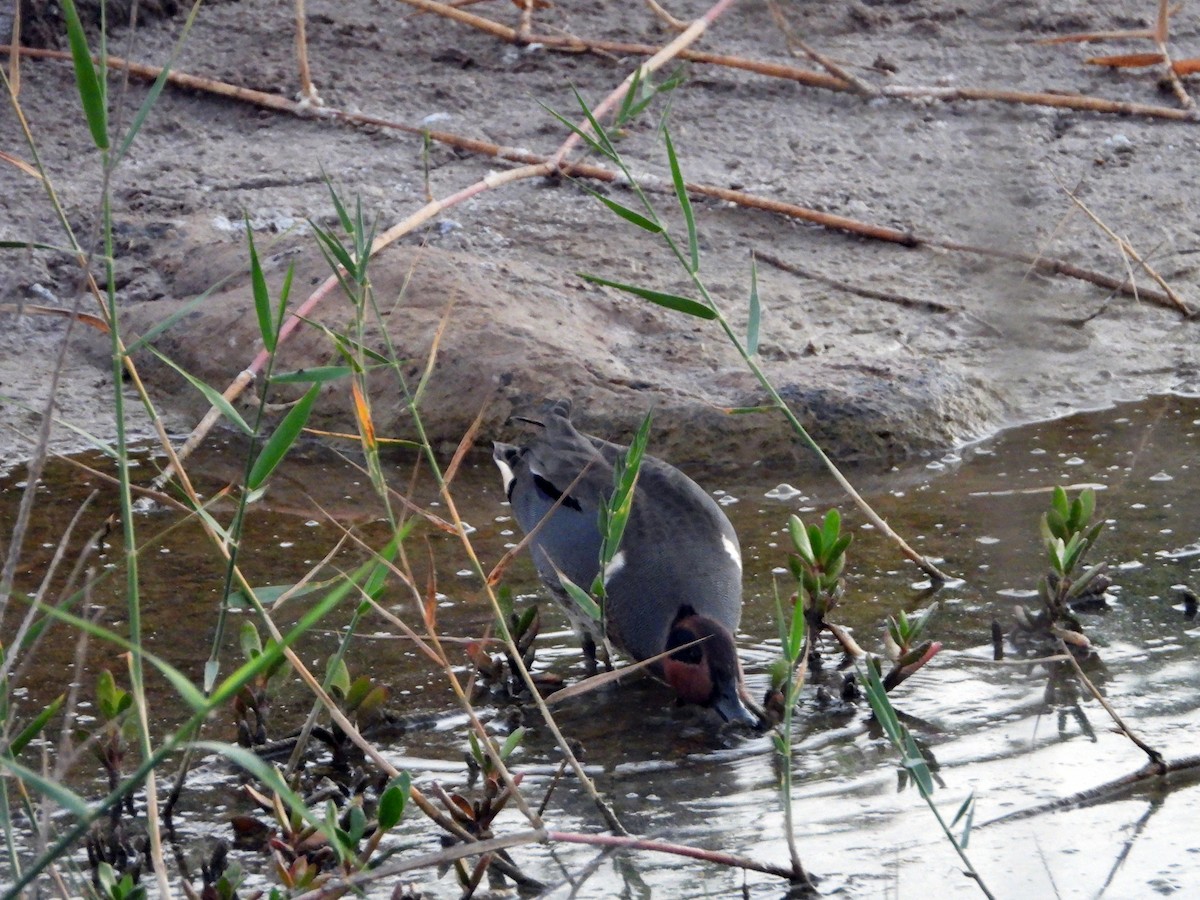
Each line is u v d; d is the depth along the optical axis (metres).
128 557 6.55
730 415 12.22
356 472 12.22
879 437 12.23
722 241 15.36
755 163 16.88
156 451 12.28
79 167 16.44
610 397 12.39
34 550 10.41
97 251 14.79
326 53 18.88
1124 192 16.39
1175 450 12.05
